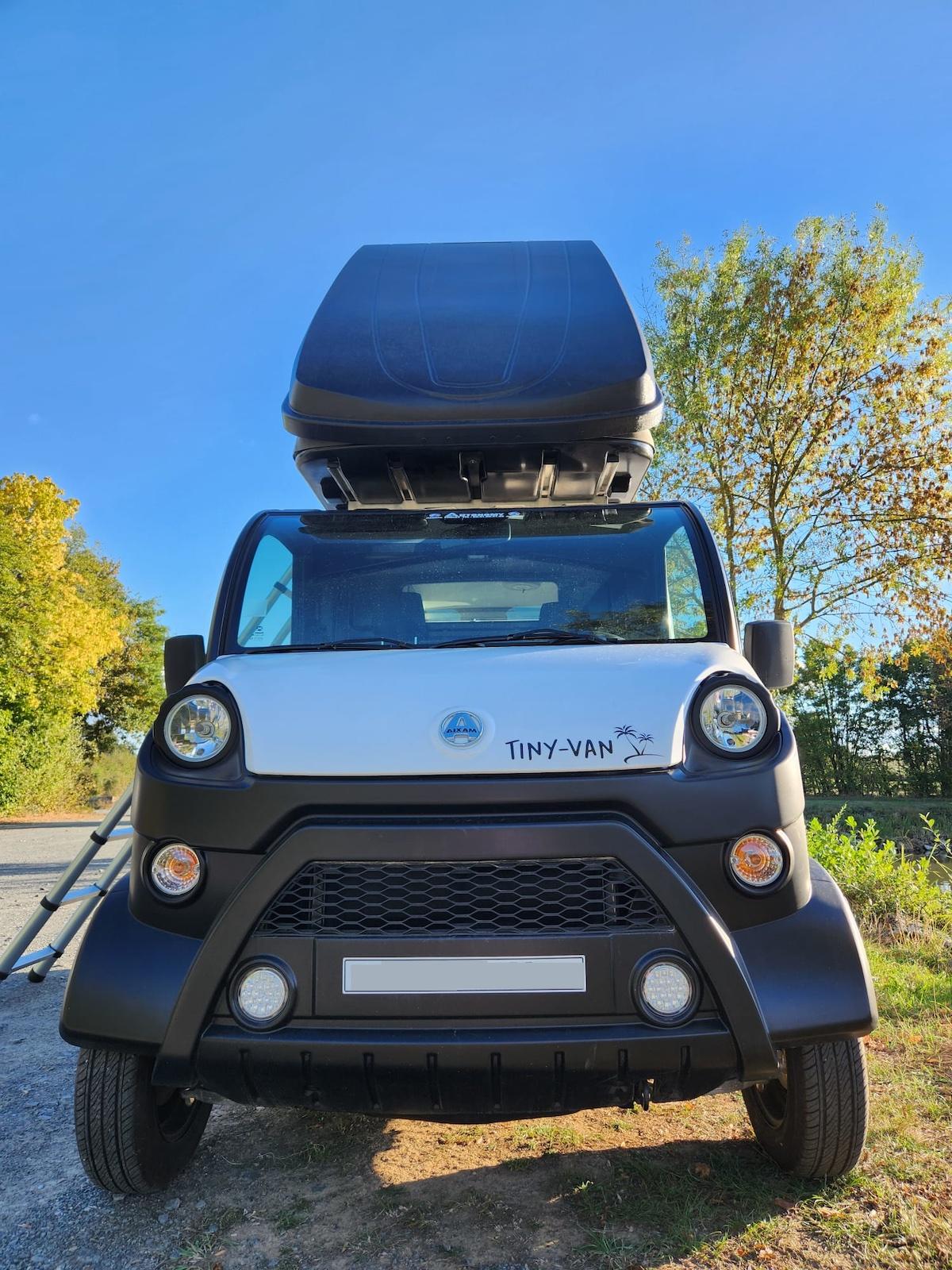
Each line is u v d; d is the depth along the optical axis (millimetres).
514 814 2502
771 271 20016
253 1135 3559
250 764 2584
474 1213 2873
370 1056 2395
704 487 20516
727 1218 2781
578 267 4086
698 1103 3799
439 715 2607
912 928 6613
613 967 2424
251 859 2520
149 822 2598
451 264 4129
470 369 3666
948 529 19531
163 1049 2447
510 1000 2418
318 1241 2730
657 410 3689
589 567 3443
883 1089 3729
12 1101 3980
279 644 3326
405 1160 3277
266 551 3541
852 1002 2473
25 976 6262
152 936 2564
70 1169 3281
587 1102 2473
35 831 19547
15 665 25047
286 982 2441
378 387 3629
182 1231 2812
